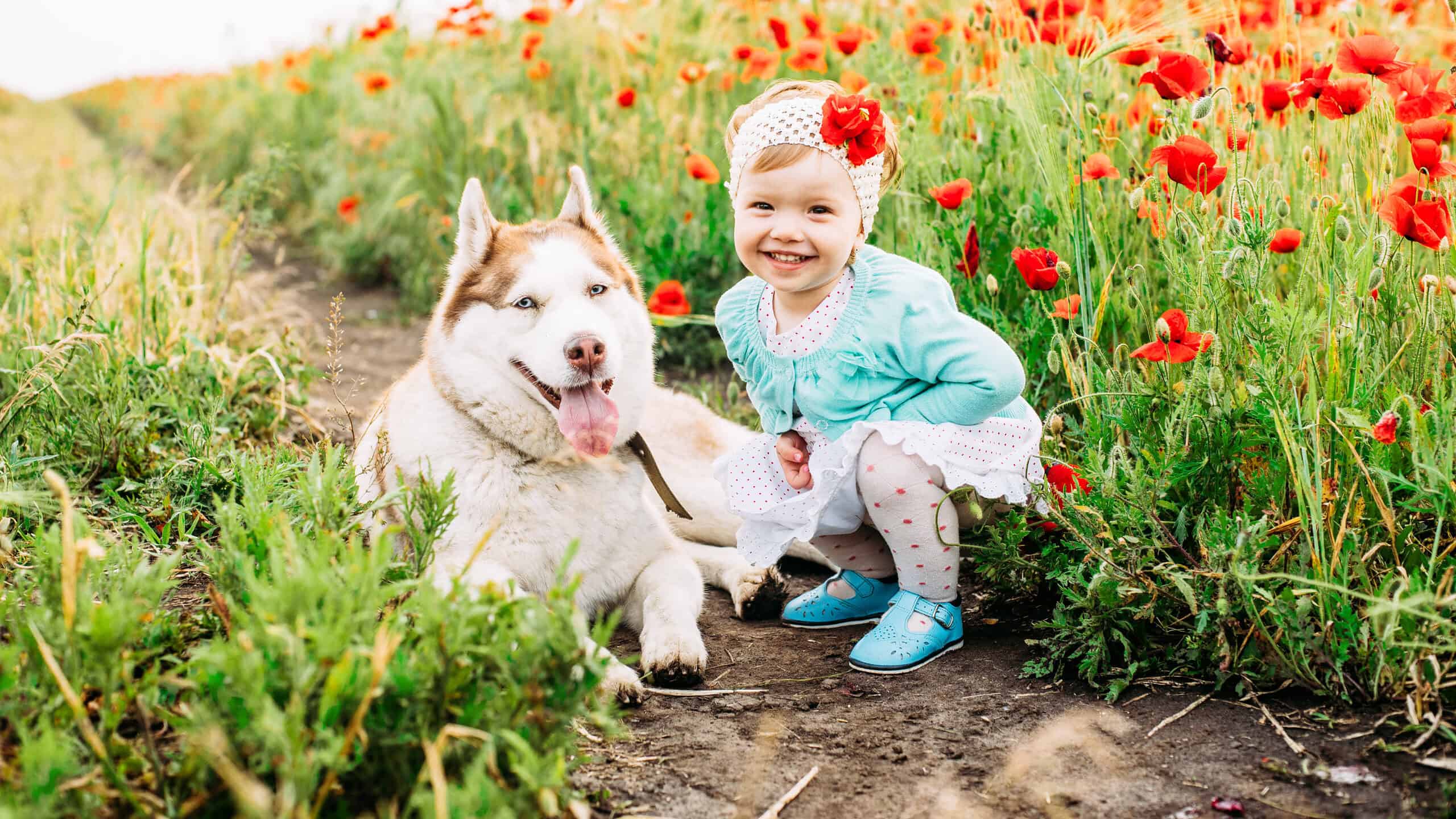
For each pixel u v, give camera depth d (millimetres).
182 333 4984
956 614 2850
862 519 2975
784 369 2902
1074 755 2217
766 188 2725
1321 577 2314
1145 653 2590
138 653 2033
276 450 3432
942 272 3791
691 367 5902
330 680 1658
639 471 3289
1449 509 2344
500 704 1854
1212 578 2402
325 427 4777
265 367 5020
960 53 4770
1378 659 2244
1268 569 2471
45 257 5402
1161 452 2709
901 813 2021
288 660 1681
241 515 2379
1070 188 3355
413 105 8750
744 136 2787
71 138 18641
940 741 2318
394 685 1777
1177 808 1988
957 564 2838
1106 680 2588
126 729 2035
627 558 3189
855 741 2338
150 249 5824
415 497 2514
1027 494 2857
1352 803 1954
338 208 9203
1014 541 2832
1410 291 2676
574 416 2904
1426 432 2219
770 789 2117
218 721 1701
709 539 4008
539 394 2959
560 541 3039
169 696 2070
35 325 4707
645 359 3268
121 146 18188
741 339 3047
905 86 4547
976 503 2783
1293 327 2510
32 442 3682
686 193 6500
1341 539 2299
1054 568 2834
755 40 6660
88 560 2121
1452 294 2561
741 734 2387
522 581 3033
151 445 3852
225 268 6230
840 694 2609
